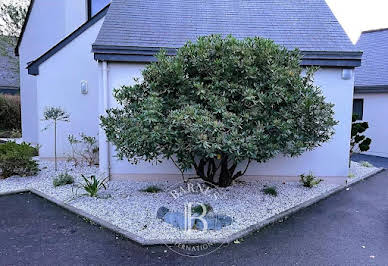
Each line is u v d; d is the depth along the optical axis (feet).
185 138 14.92
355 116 29.91
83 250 11.52
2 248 11.61
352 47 20.51
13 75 65.10
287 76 16.31
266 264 10.68
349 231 13.61
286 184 20.85
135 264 10.57
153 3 25.04
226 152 14.78
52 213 15.31
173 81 16.02
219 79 16.20
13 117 55.06
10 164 21.21
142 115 14.67
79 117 26.50
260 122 16.03
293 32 22.27
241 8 25.52
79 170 23.66
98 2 30.30
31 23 32.81
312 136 17.67
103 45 19.24
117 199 17.15
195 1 25.99
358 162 31.12
